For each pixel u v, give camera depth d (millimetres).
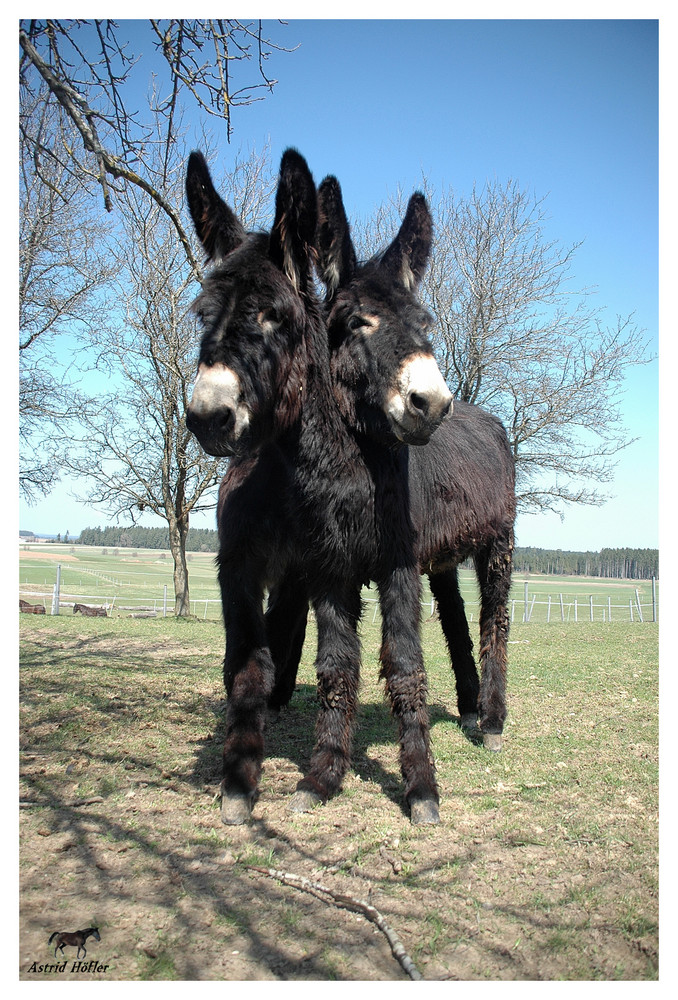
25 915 2193
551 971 2004
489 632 4621
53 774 3449
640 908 2330
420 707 3230
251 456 3520
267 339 2854
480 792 3492
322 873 2557
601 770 3842
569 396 17484
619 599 29625
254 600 3457
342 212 3359
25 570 41469
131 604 22969
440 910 2307
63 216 11281
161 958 1991
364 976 1960
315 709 5297
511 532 4898
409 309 3139
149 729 4359
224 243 3312
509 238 17781
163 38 3445
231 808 2990
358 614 3580
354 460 3279
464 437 4750
